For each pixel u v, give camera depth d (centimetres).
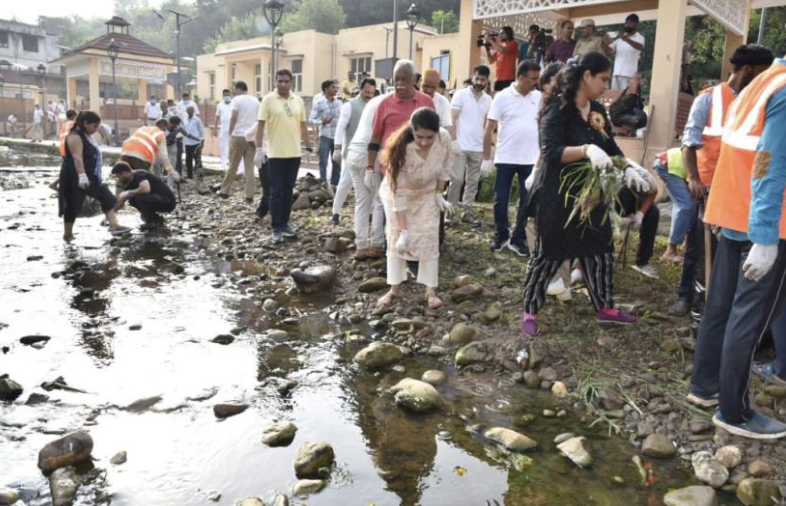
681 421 319
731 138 301
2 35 5544
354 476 272
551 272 400
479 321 449
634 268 539
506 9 1028
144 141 874
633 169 365
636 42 951
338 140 734
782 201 269
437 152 438
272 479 270
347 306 502
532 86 576
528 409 339
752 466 278
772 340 393
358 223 594
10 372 373
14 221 885
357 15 5288
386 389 360
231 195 1102
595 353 393
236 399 344
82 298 522
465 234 679
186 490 261
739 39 1091
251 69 3378
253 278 588
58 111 3250
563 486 268
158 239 770
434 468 280
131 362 391
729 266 309
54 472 268
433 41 2353
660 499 260
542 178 389
